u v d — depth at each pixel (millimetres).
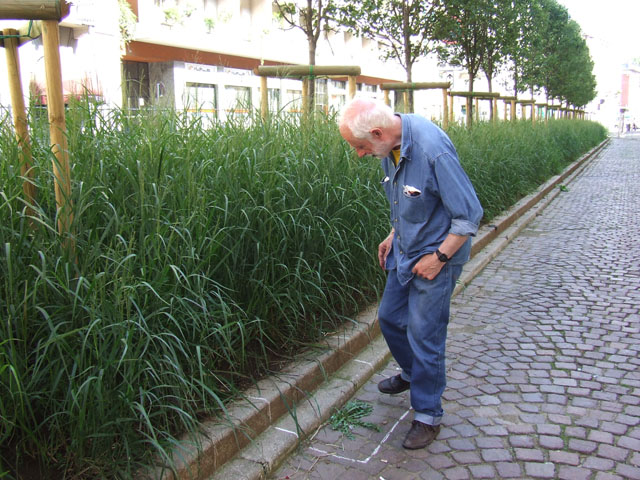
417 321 2867
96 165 2965
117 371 2328
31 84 3371
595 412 3164
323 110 5277
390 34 10938
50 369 2287
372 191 4703
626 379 3570
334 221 4047
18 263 2342
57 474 2307
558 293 5469
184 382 2455
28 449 2357
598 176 17234
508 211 9148
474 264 6422
